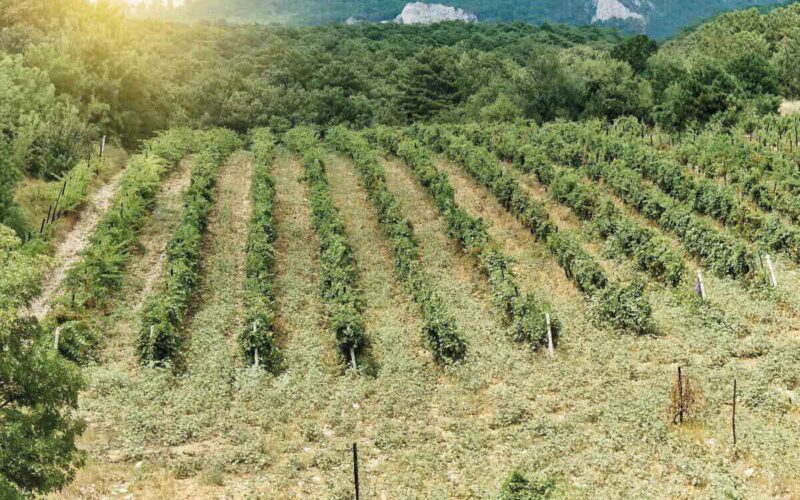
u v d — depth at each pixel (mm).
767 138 55969
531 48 137750
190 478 20875
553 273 37094
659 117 69312
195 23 135250
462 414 24672
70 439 16734
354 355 28797
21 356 16172
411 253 38125
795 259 35406
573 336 29938
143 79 71375
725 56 86562
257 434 23359
